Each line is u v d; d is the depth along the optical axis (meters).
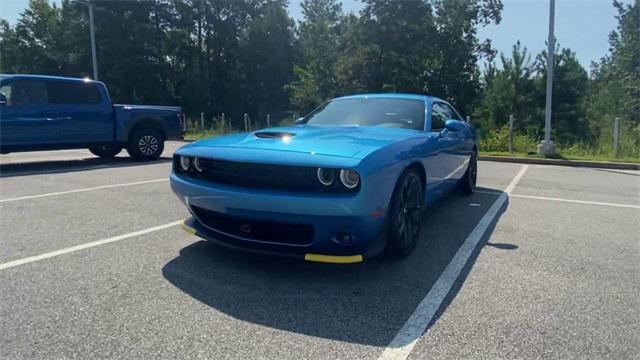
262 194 3.15
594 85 38.19
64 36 44.41
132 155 10.88
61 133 9.56
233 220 3.43
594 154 13.07
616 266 3.73
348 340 2.53
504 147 14.38
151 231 4.59
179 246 4.11
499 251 4.11
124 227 4.73
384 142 3.53
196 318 2.76
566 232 4.78
